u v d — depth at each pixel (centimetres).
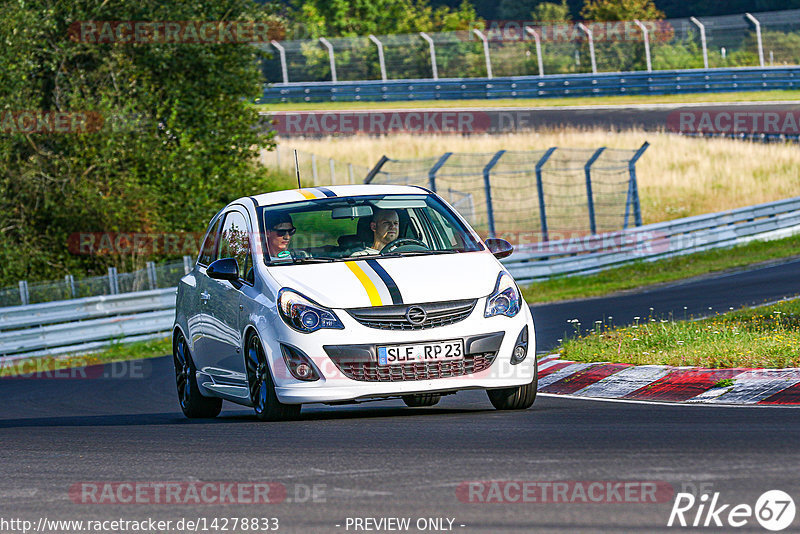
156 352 7512
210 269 3297
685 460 2127
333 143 15875
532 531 1677
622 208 13638
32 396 5381
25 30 9662
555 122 17012
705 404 3144
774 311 5250
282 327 3005
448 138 16012
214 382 3516
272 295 3081
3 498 2155
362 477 2123
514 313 3080
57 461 2603
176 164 10406
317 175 14825
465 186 14162
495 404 3234
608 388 3634
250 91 11275
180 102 10688
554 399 3538
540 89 18938
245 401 3266
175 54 10794
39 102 10144
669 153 15275
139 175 10375
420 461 2261
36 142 10075
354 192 3472
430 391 2958
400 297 2998
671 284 8525
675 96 18625
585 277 9625
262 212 3406
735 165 14862
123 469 2408
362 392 2933
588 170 10475
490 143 15700
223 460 2428
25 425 3809
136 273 8294
